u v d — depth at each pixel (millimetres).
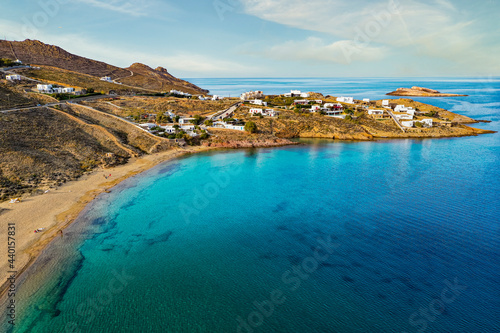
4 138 70375
